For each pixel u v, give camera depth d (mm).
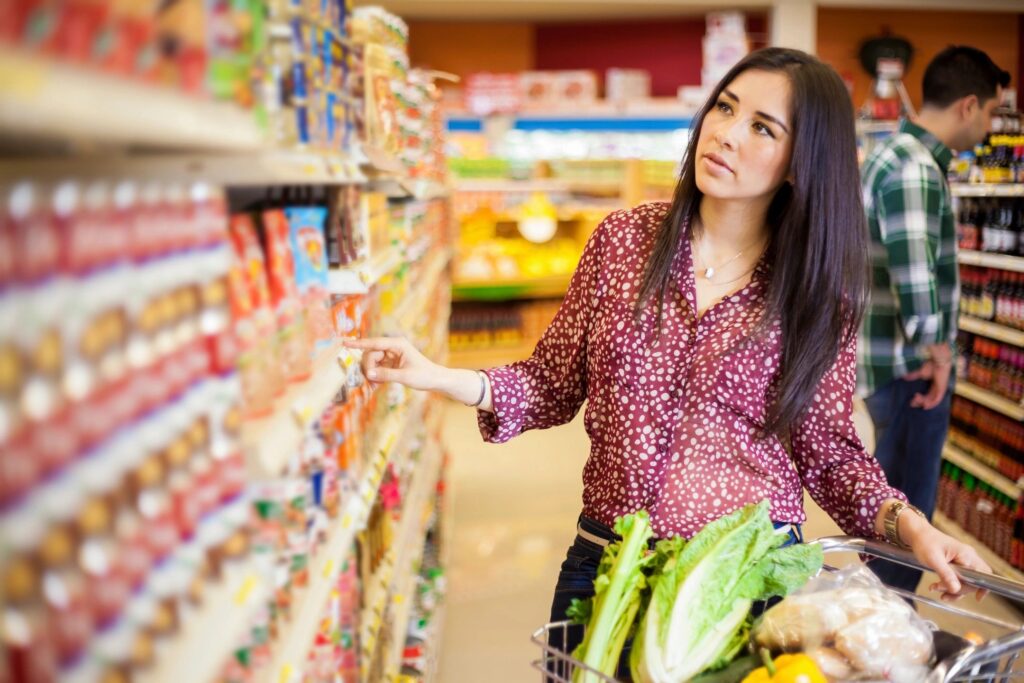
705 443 2021
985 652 1632
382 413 2586
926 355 3713
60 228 742
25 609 682
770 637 1668
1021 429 4684
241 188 1919
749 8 9664
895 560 1952
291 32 1489
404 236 3291
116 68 790
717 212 2061
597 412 2113
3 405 667
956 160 5410
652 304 2039
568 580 2127
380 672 2596
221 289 1092
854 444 2082
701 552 1724
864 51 9602
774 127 1955
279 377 1426
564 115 9703
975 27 9695
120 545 812
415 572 3293
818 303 1990
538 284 9156
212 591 1042
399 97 3141
